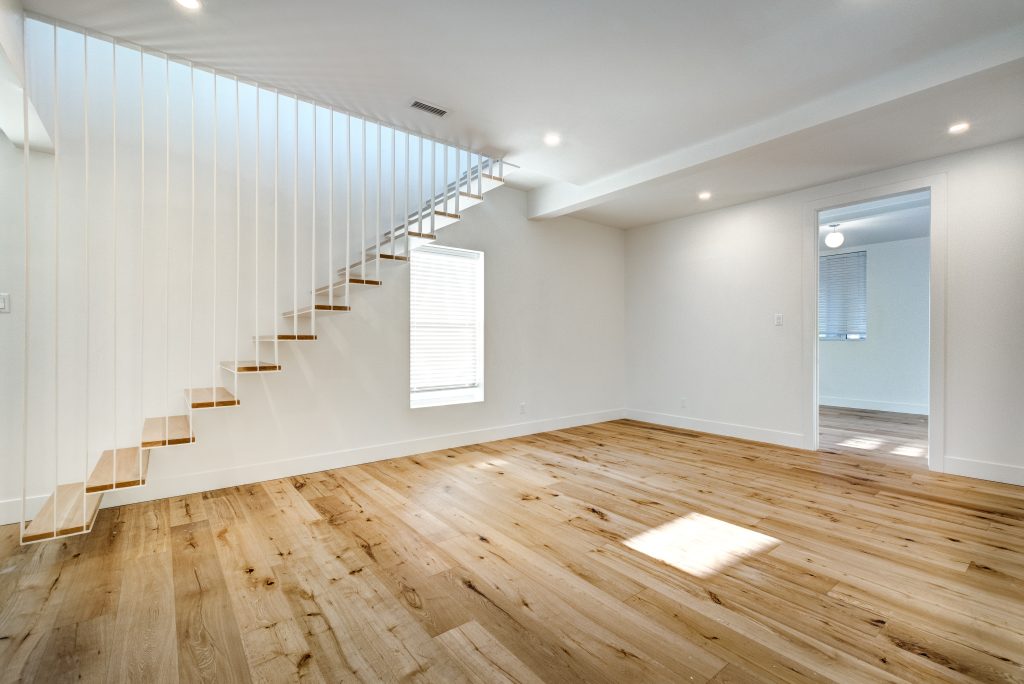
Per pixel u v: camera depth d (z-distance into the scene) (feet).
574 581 6.73
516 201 16.55
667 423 18.57
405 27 7.14
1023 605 6.09
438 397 15.19
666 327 18.63
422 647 5.30
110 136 9.68
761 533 8.37
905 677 4.79
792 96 9.07
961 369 11.62
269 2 6.64
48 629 5.59
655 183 12.81
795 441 14.85
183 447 10.48
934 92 7.98
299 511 9.42
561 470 12.34
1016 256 10.88
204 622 5.74
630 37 7.30
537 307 17.21
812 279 14.42
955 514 9.19
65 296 9.21
